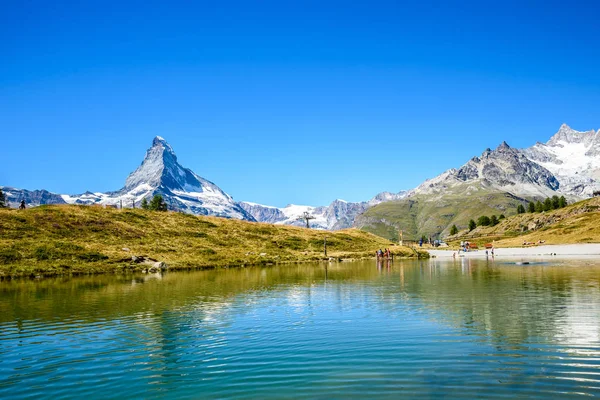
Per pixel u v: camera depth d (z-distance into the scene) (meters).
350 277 55.28
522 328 23.19
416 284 45.25
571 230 182.88
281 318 27.27
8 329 24.97
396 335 22.28
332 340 21.61
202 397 14.78
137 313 29.44
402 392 14.74
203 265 79.12
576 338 21.00
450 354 18.83
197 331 24.02
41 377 17.09
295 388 15.37
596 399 13.89
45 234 83.94
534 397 14.12
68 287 45.94
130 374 17.25
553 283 43.12
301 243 124.75
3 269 61.75
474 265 77.06
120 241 90.69
